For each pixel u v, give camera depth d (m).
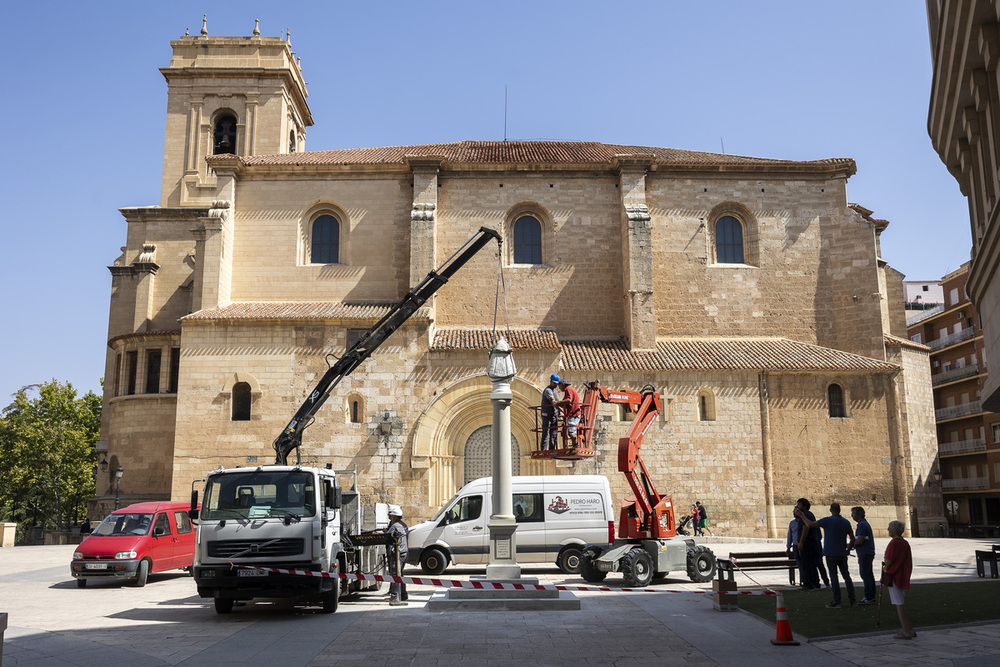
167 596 20.95
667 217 42.91
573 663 11.66
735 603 16.92
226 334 37.84
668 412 37.31
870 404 38.34
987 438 61.28
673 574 25.23
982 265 17.11
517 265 42.44
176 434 36.94
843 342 41.91
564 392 21.30
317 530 17.28
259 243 42.22
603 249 42.50
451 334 40.03
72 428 65.50
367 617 16.62
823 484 37.41
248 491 17.61
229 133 53.28
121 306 47.56
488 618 16.20
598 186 43.12
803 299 42.50
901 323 46.38
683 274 42.47
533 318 41.78
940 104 17.92
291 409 37.19
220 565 16.86
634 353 39.31
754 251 43.03
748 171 43.28
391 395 37.31
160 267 48.00
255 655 12.52
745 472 37.12
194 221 48.72
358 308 39.91
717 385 37.84
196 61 53.41
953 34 15.23
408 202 42.62
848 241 42.56
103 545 23.12
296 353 37.69
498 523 18.91
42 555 35.09
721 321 42.19
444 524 25.44
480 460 37.88
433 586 22.55
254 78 53.06
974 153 17.91
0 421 62.31
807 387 38.25
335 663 11.80
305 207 42.53
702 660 11.81
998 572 21.88
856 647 12.52
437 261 41.94
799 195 43.44
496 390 19.58
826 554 16.81
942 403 68.31
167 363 42.84
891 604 16.67
